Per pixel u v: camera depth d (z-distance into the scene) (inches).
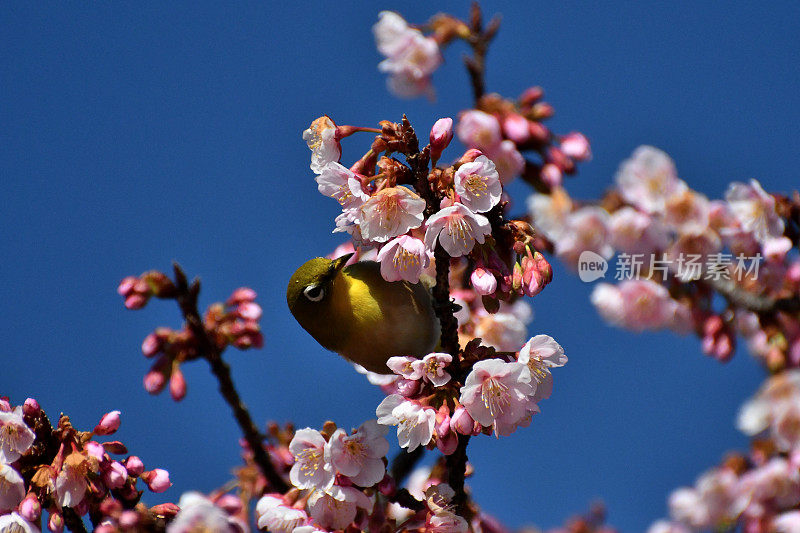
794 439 185.6
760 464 192.5
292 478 204.7
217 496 216.7
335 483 205.5
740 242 203.3
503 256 222.1
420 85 230.2
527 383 205.5
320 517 205.9
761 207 202.5
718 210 202.1
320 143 219.9
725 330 206.8
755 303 203.2
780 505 191.9
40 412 213.6
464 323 287.9
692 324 209.6
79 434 213.9
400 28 229.0
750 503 194.1
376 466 205.2
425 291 289.7
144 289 201.0
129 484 214.5
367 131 215.2
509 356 220.8
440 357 211.5
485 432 211.6
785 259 205.8
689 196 195.0
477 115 202.1
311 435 205.9
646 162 194.9
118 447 215.9
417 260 207.3
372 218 205.8
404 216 205.9
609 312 211.8
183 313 203.3
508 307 293.1
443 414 208.5
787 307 203.3
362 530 206.8
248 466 222.8
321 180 212.4
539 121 206.1
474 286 214.8
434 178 208.8
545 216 199.2
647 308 208.5
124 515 199.6
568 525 215.8
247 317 217.6
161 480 214.5
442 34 227.1
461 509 224.5
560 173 201.5
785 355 200.5
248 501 217.2
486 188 203.5
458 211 202.7
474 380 205.8
